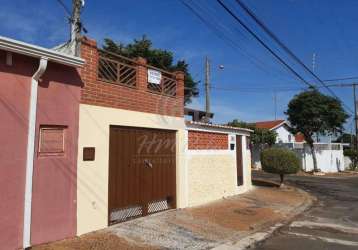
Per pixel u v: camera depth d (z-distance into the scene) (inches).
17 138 269.0
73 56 304.2
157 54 949.2
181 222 392.2
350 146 1870.1
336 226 418.9
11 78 267.0
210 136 541.0
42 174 286.2
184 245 319.0
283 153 758.5
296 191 747.4
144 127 402.0
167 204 440.5
